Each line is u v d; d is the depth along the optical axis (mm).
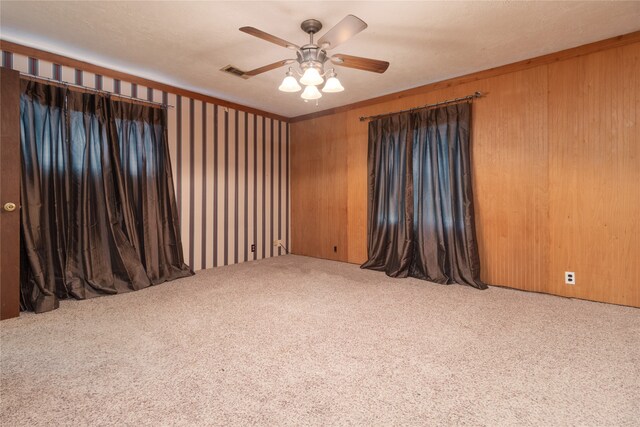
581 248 3141
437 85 3969
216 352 2104
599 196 3039
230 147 4805
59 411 1527
